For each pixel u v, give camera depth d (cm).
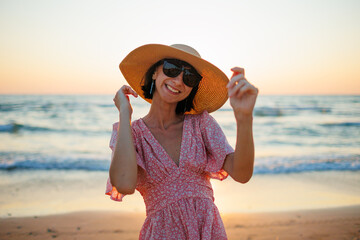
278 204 734
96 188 863
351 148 1753
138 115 3184
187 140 196
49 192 820
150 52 207
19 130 2342
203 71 211
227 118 3216
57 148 1683
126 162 174
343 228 584
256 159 1414
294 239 531
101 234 554
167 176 188
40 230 568
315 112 3891
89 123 2781
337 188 882
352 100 6575
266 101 6228
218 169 192
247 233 560
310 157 1457
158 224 185
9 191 827
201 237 183
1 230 566
